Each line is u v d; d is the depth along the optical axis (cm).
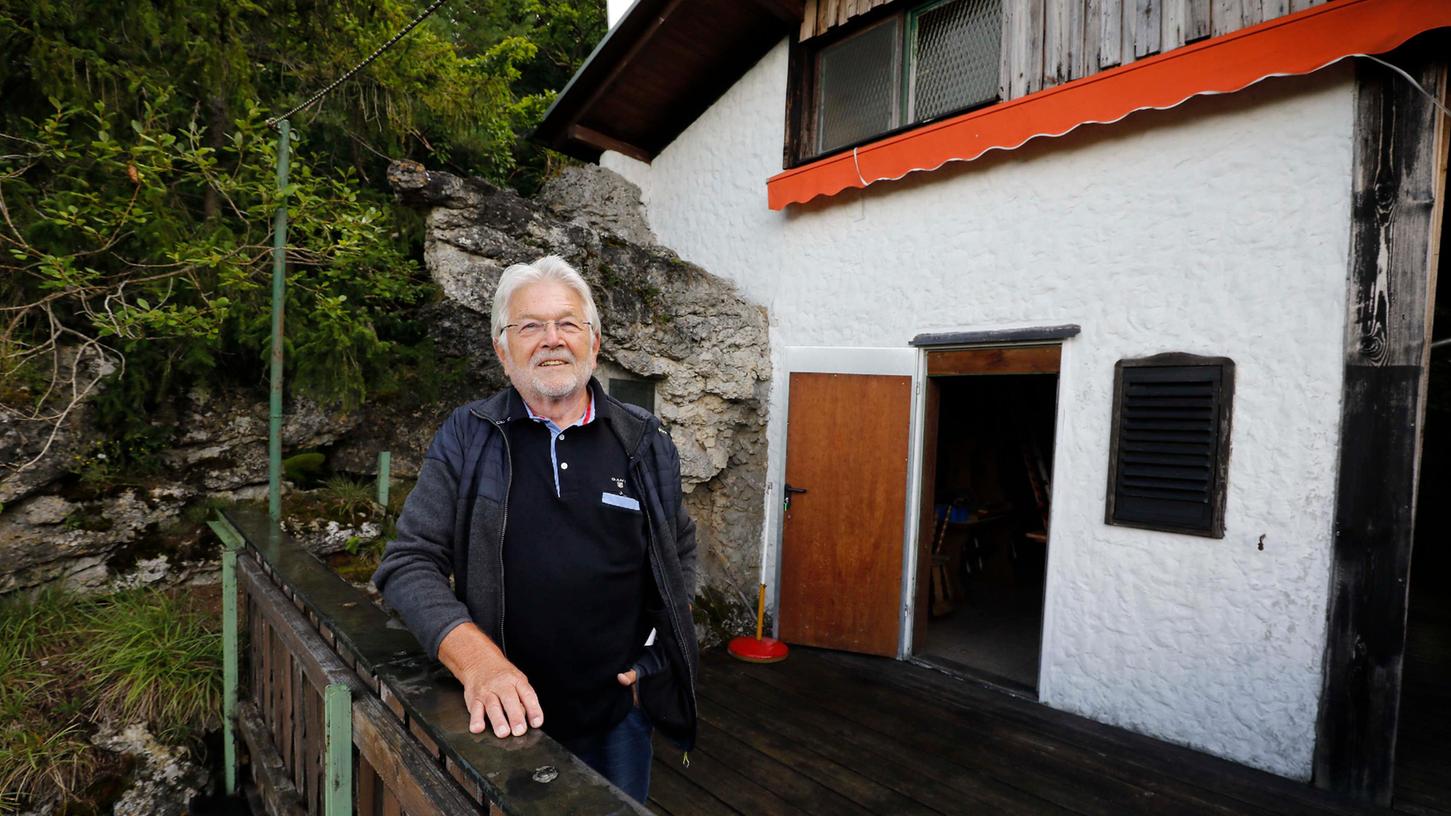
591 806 86
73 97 312
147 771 250
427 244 382
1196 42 299
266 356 349
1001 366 377
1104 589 336
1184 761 299
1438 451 668
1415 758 305
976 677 393
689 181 554
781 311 484
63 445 317
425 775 117
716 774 286
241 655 288
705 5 457
